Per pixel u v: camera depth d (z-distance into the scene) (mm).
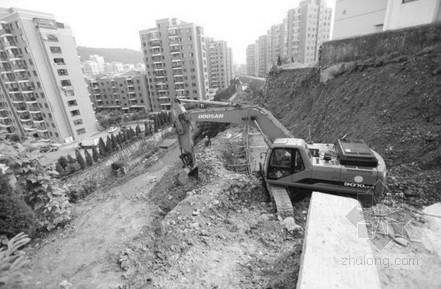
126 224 9930
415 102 10289
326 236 2568
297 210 8102
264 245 6566
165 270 6039
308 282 2115
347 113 13258
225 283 5227
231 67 99062
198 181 12234
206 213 8430
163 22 52188
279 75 26094
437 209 4457
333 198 3125
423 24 12219
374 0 17250
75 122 44312
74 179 22250
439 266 2969
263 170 9602
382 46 13484
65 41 41469
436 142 8789
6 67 42250
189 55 53281
